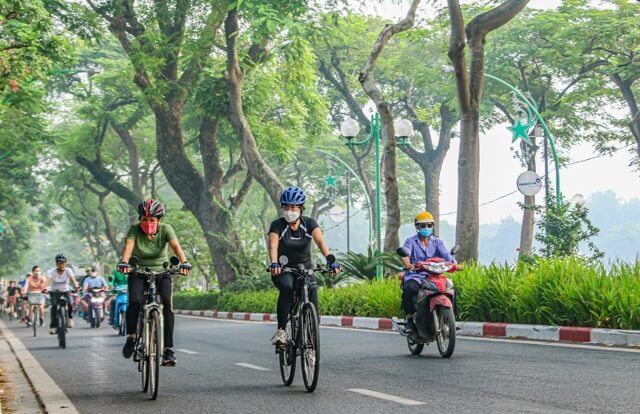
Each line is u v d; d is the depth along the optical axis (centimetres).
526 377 1139
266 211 7831
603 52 5322
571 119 5762
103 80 6219
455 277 2236
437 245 1548
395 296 2552
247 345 2008
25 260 10994
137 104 6303
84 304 4019
